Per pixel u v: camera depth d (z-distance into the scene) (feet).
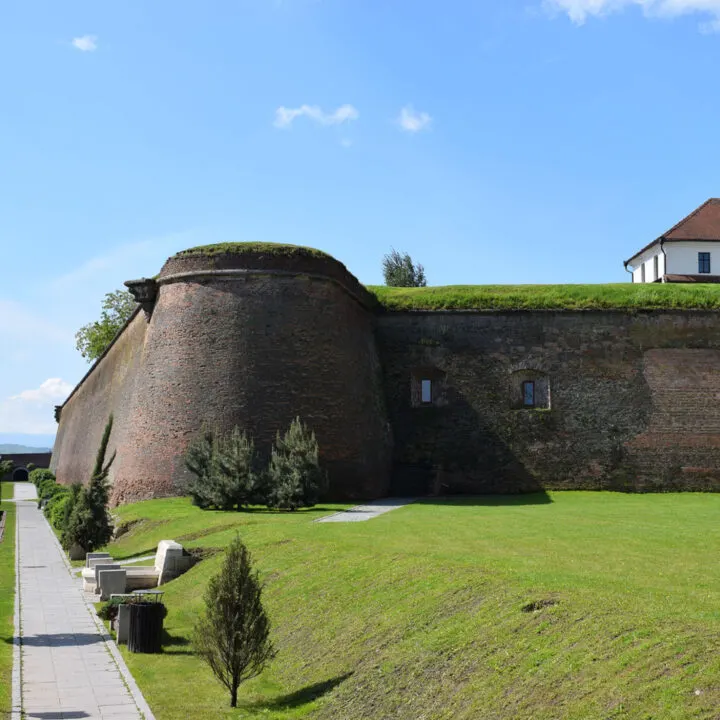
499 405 128.36
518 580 44.91
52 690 44.09
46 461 362.53
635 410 125.80
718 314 128.36
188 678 47.03
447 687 37.40
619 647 34.53
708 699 29.32
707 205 190.80
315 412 111.65
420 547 59.88
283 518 87.15
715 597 39.99
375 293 137.28
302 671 45.96
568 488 124.47
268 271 113.80
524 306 130.93
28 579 79.46
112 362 174.29
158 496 111.65
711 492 122.83
